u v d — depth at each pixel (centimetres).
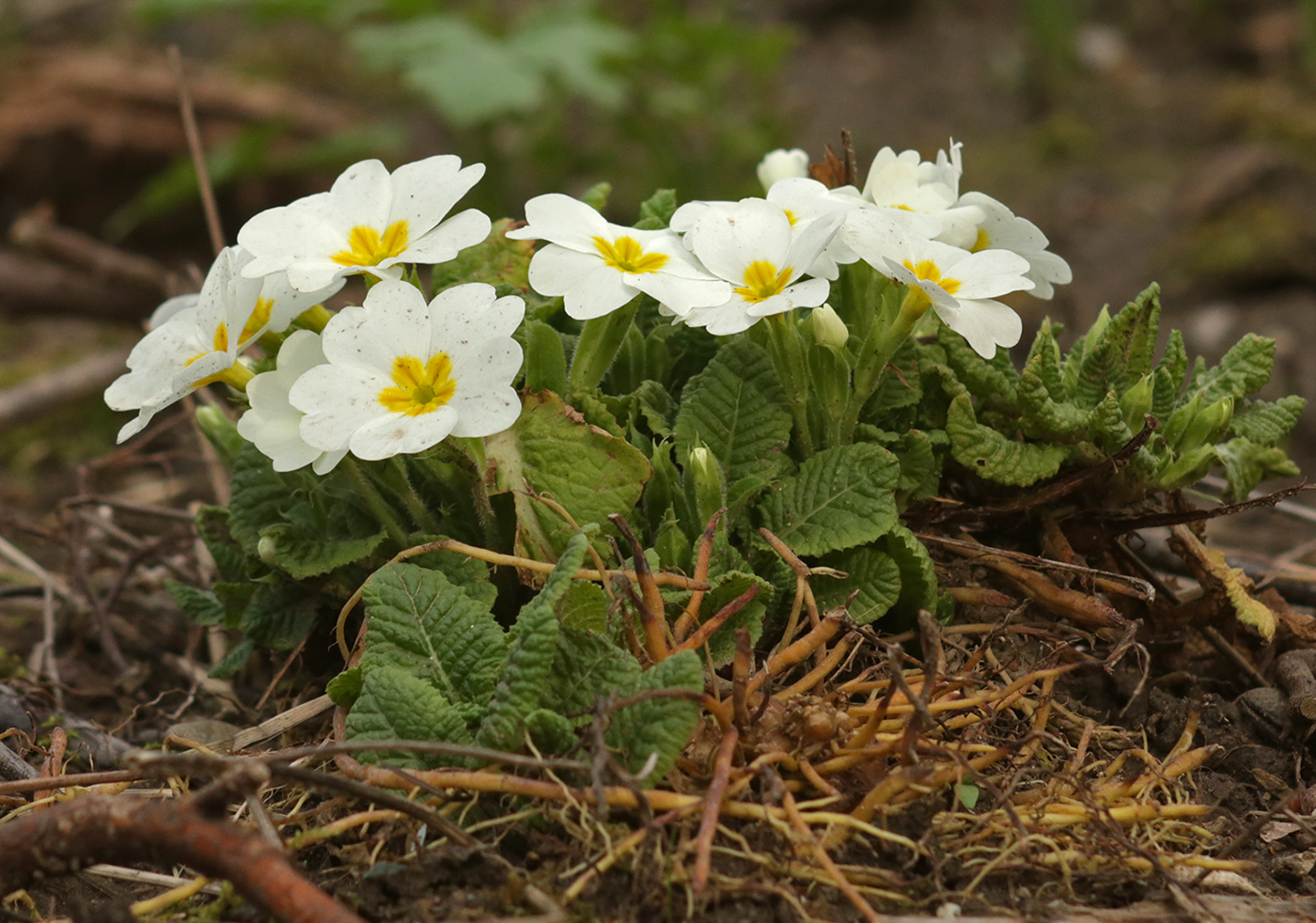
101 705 62
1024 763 53
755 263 53
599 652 52
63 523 66
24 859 49
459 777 50
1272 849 53
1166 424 57
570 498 54
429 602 53
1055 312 108
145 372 53
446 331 52
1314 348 103
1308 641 58
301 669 57
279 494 56
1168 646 58
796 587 54
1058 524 57
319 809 52
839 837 51
